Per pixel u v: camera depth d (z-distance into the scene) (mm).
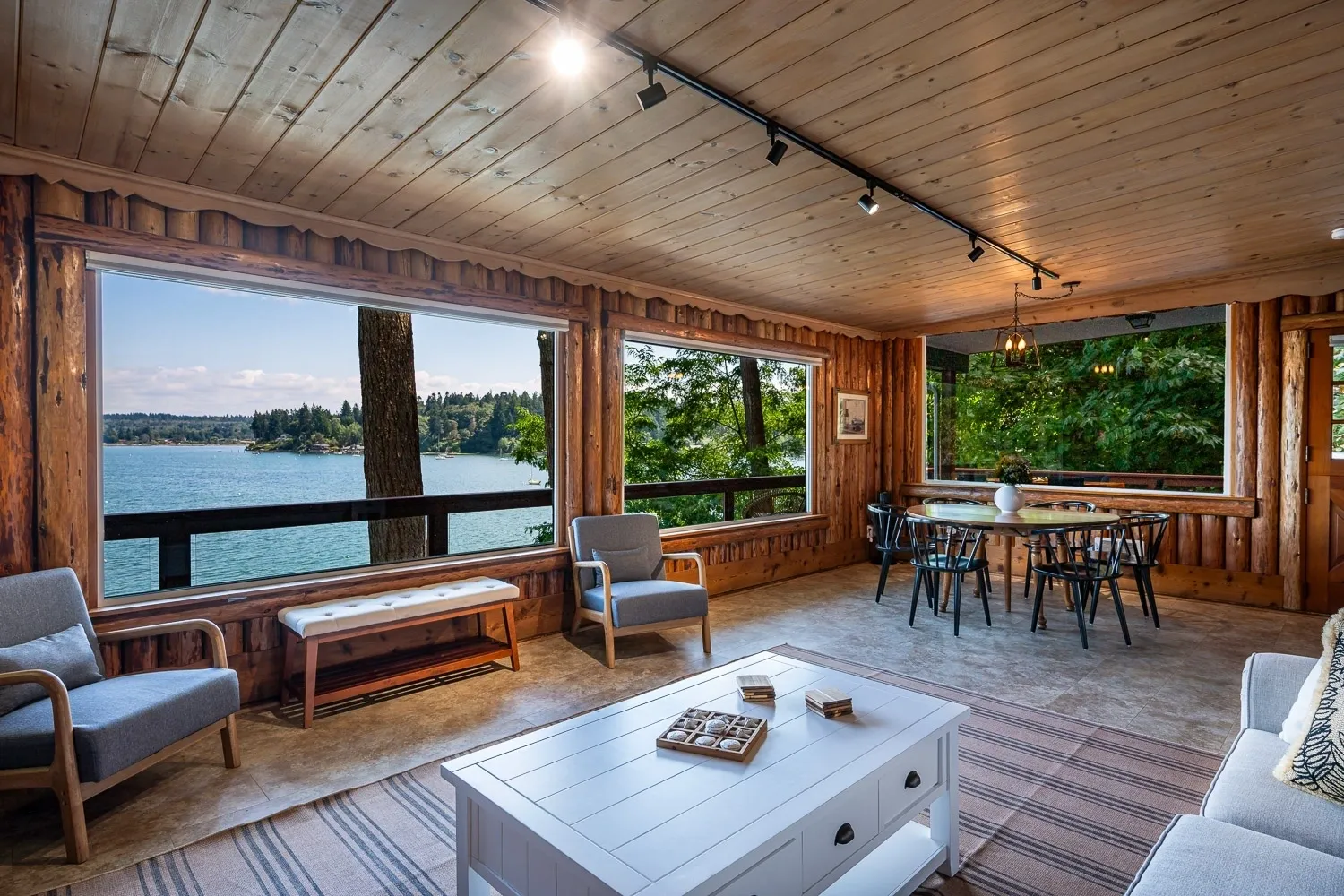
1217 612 5137
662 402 6809
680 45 2125
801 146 2826
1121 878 2023
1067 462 6719
